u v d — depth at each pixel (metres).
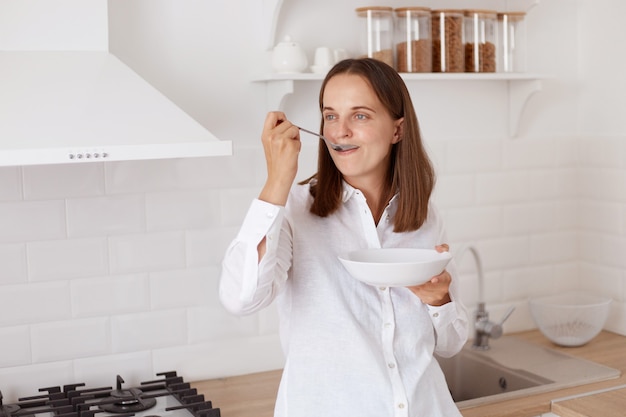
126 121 1.83
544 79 2.85
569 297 2.94
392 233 1.73
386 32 2.41
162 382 2.28
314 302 1.62
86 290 2.25
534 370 2.38
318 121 2.50
